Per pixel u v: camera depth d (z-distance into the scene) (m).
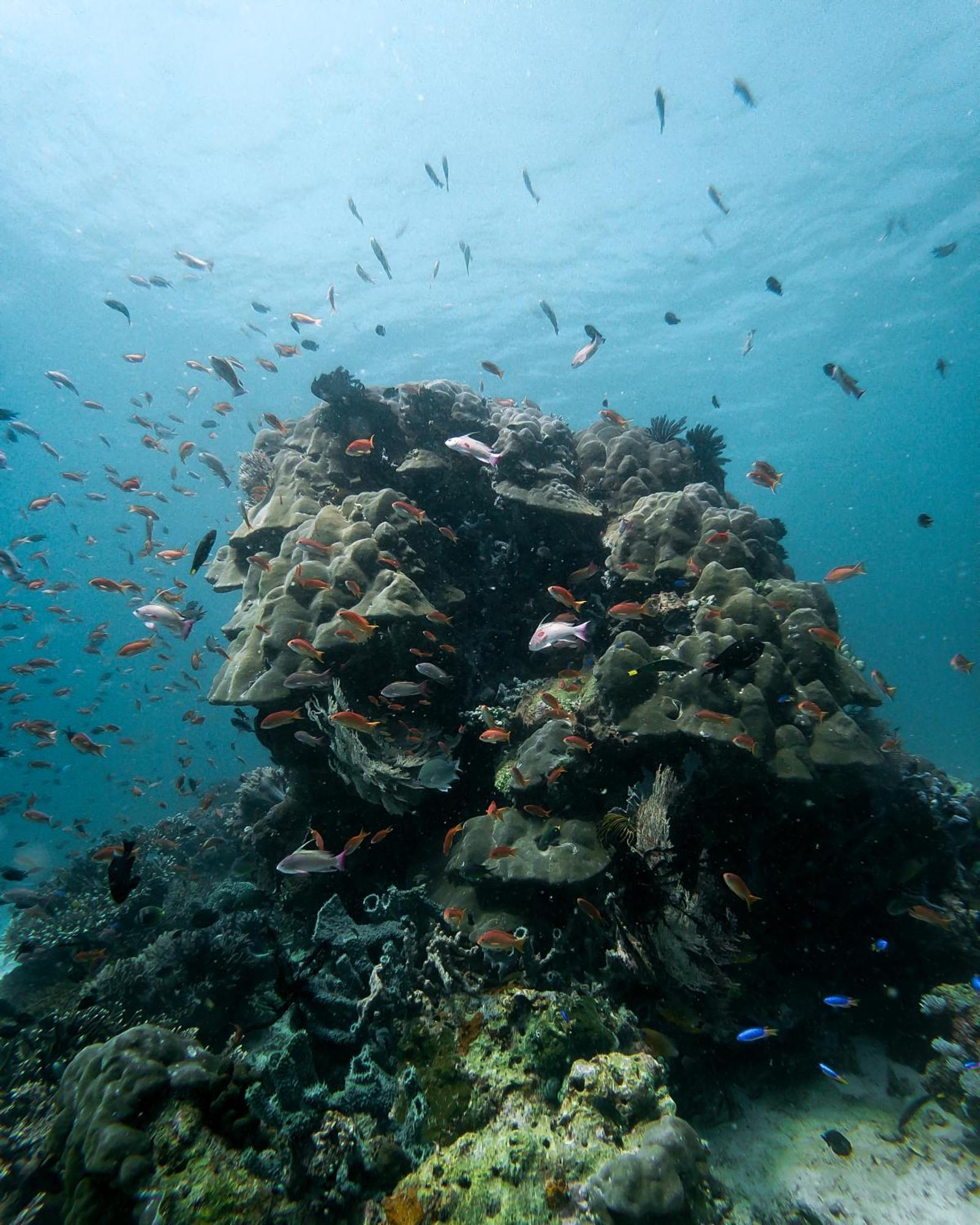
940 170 22.92
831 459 59.91
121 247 28.64
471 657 6.60
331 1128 3.18
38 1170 3.17
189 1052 3.22
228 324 33.53
